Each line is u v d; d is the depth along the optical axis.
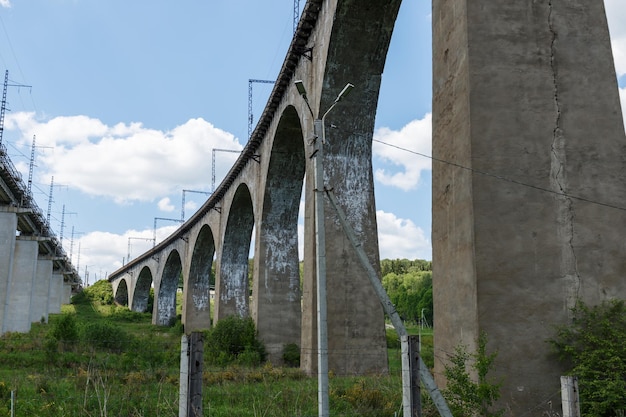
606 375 9.55
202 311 48.31
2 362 20.91
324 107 19.44
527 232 10.56
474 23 11.31
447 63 12.01
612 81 11.41
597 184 10.93
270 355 26.78
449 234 11.37
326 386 8.98
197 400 6.86
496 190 10.66
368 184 19.64
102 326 27.44
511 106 11.02
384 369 18.50
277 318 27.34
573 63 11.40
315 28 20.36
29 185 39.72
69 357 21.59
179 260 60.34
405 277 80.94
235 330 27.06
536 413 9.85
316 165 9.94
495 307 10.21
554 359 10.10
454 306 10.97
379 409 11.88
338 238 19.05
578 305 10.34
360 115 19.67
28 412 12.12
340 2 17.50
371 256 19.14
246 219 37.09
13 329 38.12
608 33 11.63
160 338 40.25
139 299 79.25
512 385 9.95
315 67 20.12
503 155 10.81
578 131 11.11
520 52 11.28
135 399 13.27
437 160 12.07
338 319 18.53
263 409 12.34
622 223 10.83
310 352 18.91
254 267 28.83
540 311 10.28
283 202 28.14
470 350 10.30
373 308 18.86
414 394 7.80
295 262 28.09
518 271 10.39
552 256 10.53
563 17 11.58
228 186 37.00
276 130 25.69
